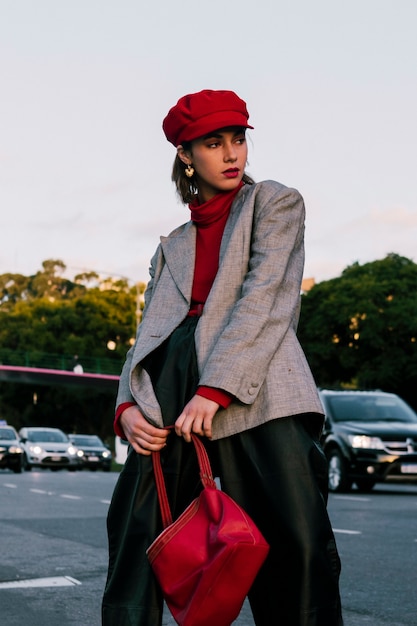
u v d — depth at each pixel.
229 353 2.38
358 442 16.66
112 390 74.94
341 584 6.18
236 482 2.42
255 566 2.22
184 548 2.27
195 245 2.67
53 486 19.78
